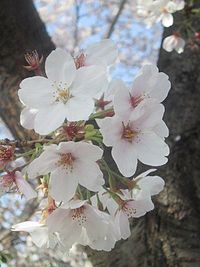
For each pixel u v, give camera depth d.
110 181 0.16
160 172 0.30
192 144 0.31
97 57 0.16
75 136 0.15
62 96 0.15
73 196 0.15
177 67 0.35
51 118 0.15
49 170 0.15
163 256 0.27
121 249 0.28
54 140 0.15
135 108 0.15
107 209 0.16
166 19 0.35
